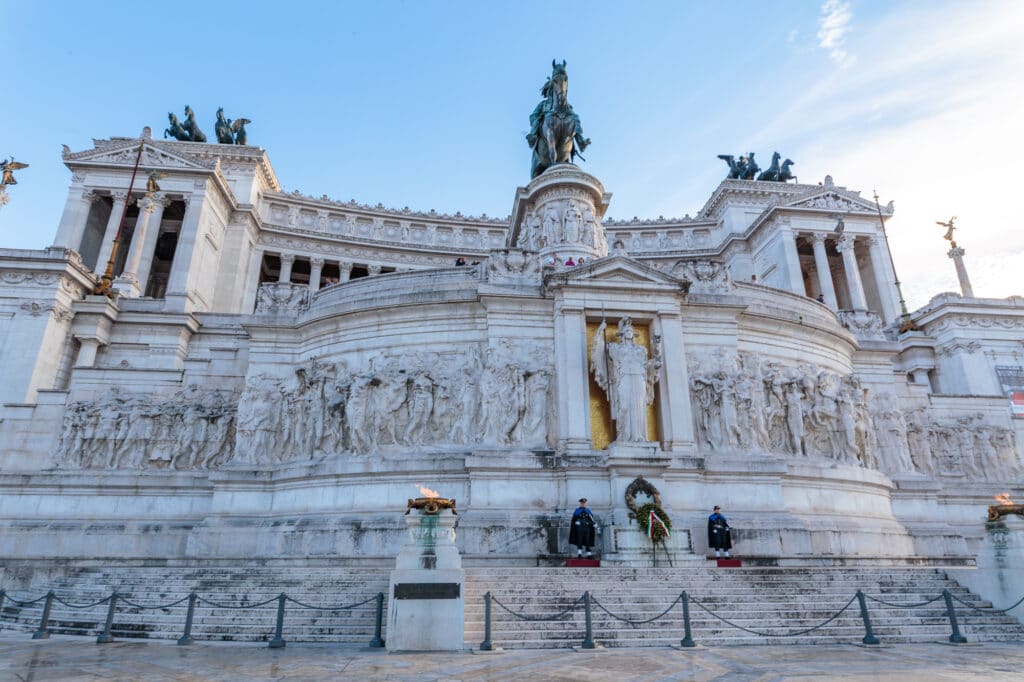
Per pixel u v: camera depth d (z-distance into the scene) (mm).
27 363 38469
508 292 25031
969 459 33719
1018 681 9578
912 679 9750
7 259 40156
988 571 16438
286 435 25391
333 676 9969
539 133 41625
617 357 23750
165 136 74375
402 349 25516
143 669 10609
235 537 23141
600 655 12078
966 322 52750
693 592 15852
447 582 12977
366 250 73500
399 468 22781
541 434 23562
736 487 23484
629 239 78938
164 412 27250
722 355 26156
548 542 20938
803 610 15367
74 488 25875
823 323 29641
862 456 27516
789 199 69000
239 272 64812
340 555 21344
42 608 16969
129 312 42438
